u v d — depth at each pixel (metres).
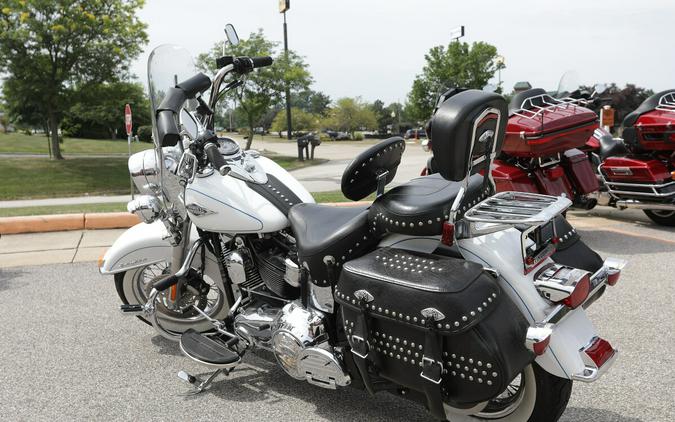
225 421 3.04
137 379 3.53
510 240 2.59
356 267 2.56
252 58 3.52
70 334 4.23
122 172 18.58
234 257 3.28
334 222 2.96
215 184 3.28
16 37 17.62
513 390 2.84
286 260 3.09
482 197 2.69
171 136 2.91
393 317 2.38
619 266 2.76
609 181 7.23
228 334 3.35
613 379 3.39
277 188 3.34
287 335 2.91
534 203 2.57
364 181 3.06
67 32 17.75
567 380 2.56
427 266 2.44
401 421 2.99
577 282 2.40
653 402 3.13
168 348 3.98
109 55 18.77
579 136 5.91
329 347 2.86
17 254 6.43
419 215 2.54
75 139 36.22
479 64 29.78
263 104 21.30
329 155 26.36
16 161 20.06
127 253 3.79
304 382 3.45
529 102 6.05
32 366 3.72
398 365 2.46
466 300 2.25
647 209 7.35
